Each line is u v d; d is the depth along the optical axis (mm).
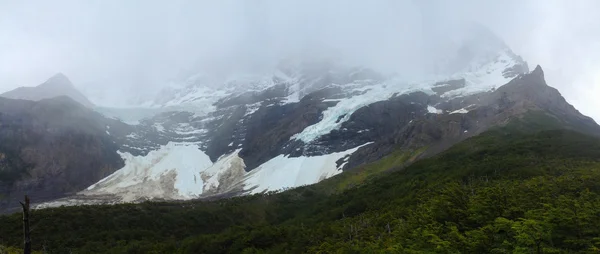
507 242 53781
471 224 69000
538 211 61469
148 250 123312
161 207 173625
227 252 116750
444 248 58125
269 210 181500
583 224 53844
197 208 176375
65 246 128250
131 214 160000
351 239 89562
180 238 147750
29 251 25078
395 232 79188
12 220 139125
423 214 79938
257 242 116750
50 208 159125
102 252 122250
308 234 111000
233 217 171125
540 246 51875
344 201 168250
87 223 146250
